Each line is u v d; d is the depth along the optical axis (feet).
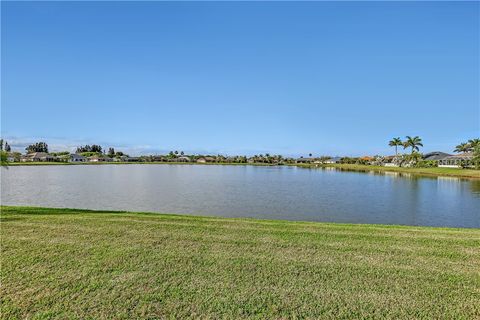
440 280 18.21
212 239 25.54
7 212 37.45
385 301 15.81
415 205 73.36
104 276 18.17
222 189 103.19
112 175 169.99
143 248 22.99
